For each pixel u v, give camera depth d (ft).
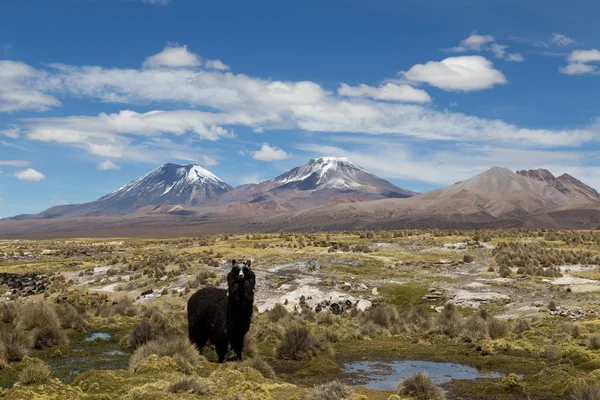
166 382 35.65
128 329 79.10
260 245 262.26
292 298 128.16
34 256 316.60
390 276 163.02
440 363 56.59
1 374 45.39
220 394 34.99
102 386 35.47
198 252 240.53
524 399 40.16
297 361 57.72
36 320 73.87
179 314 104.37
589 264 163.84
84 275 200.64
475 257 193.47
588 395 38.01
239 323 48.39
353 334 77.92
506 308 110.83
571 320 90.38
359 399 36.99
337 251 229.25
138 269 201.16
